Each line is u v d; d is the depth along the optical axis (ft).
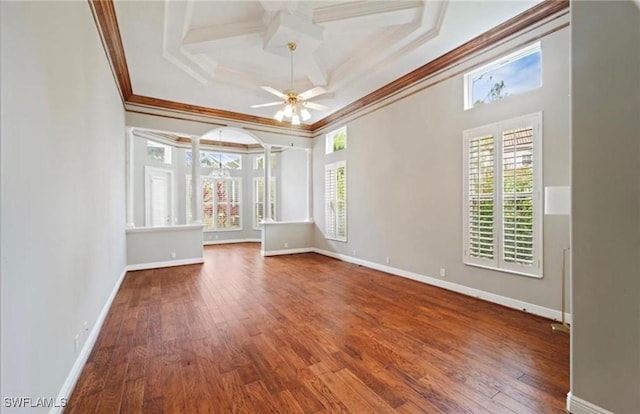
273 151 32.53
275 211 32.50
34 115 4.91
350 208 20.72
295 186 30.50
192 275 17.15
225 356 7.95
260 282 15.58
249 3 10.61
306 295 13.32
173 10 10.17
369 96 18.10
